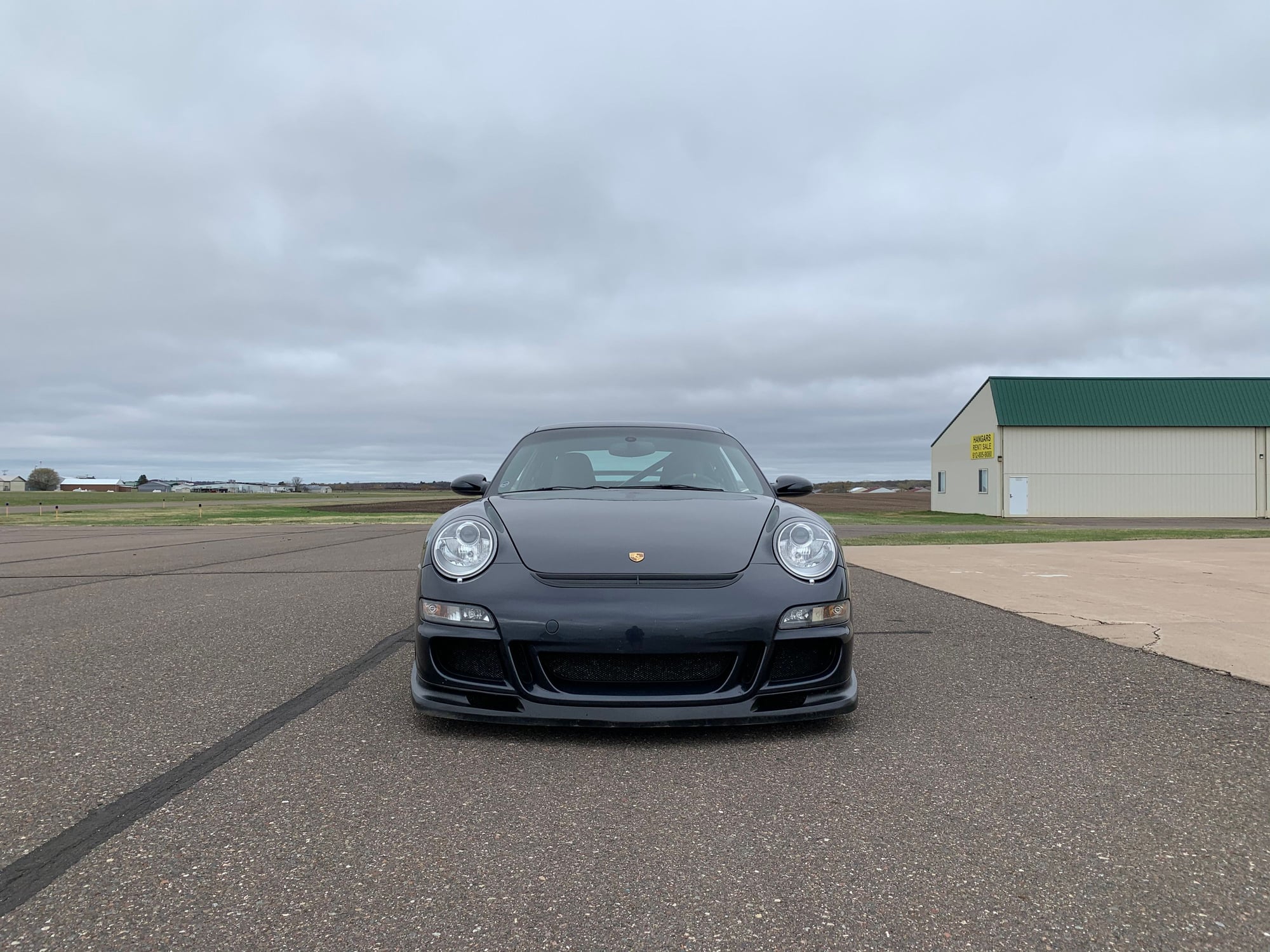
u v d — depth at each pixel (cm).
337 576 758
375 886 159
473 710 247
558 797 205
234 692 313
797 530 272
